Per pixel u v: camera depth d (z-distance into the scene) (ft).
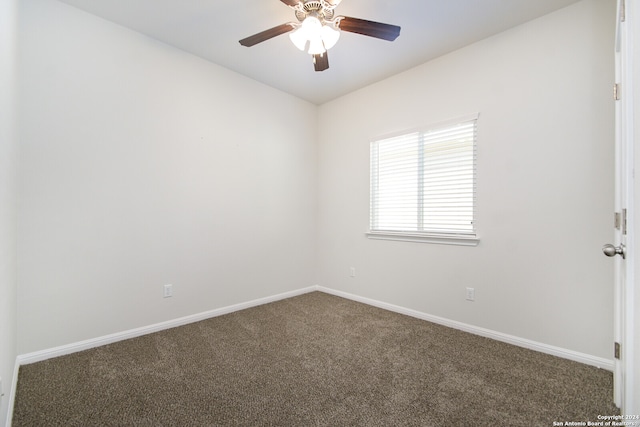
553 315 6.98
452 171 8.85
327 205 12.80
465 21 7.38
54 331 6.80
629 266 3.69
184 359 6.76
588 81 6.52
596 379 5.91
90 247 7.30
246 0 6.79
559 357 6.84
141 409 5.01
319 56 6.98
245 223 10.61
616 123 4.92
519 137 7.48
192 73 9.16
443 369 6.33
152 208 8.34
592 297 6.48
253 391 5.54
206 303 9.52
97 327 7.41
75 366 6.39
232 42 8.51
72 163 7.03
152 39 8.32
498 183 7.84
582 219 6.61
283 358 6.82
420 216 9.65
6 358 4.76
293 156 12.23
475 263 8.29
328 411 4.97
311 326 8.84
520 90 7.47
